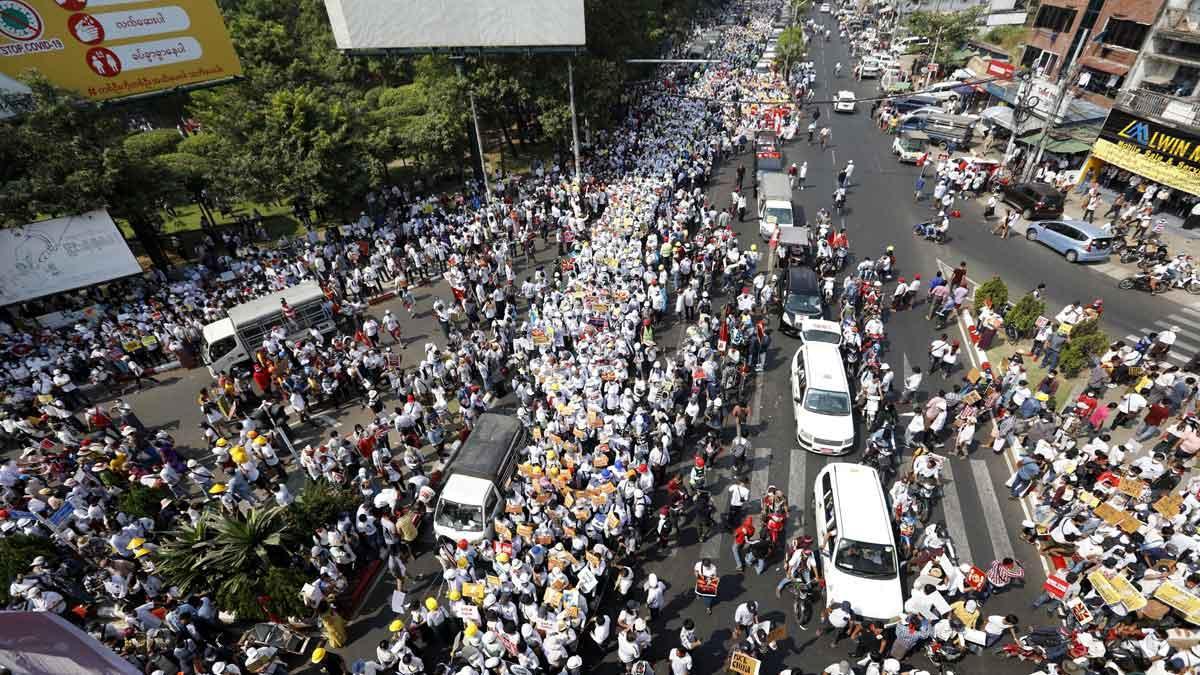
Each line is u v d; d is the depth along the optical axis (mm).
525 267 31531
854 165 43156
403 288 27844
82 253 27250
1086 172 35438
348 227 34250
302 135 34094
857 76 68062
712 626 14312
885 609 13648
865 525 14641
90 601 15109
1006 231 31891
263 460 18594
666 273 27922
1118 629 13086
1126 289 26641
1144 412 19500
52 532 16578
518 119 48719
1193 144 29141
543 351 21938
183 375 25422
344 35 28500
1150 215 30406
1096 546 14258
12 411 21734
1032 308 22766
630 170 40031
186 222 40531
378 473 18375
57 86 27516
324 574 14547
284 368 22719
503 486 17000
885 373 20781
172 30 30969
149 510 17000
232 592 14203
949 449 18984
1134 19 34781
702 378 20109
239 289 28828
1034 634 12984
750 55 76750
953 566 14016
